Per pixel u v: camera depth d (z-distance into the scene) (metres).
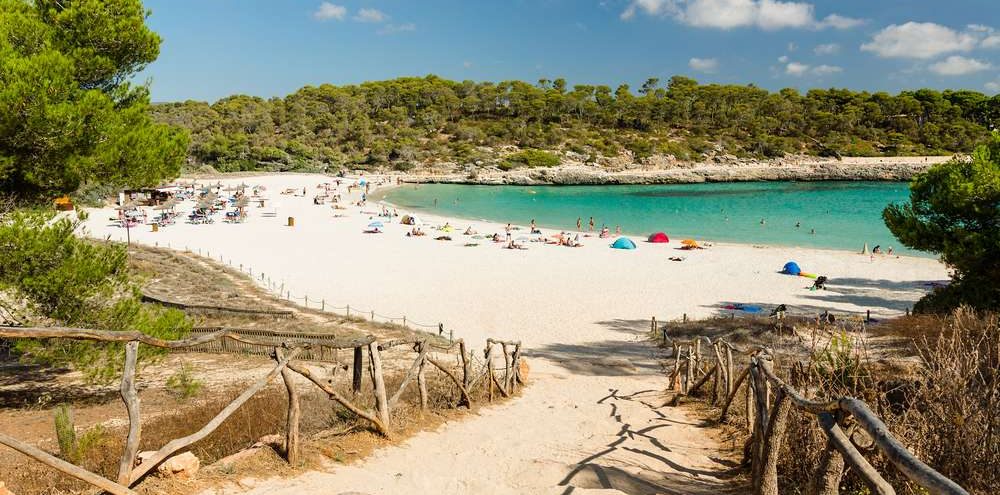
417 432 8.21
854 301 31.33
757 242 52.91
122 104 14.56
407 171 120.31
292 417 5.99
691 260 43.09
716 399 11.35
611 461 7.09
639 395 13.40
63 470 3.86
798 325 20.91
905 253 47.00
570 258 43.69
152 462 4.62
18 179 12.61
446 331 24.75
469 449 7.56
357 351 9.84
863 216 70.31
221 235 51.81
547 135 140.50
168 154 14.03
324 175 113.69
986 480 4.43
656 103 162.25
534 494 5.53
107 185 13.68
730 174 123.88
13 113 11.05
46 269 12.12
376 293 32.06
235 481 5.34
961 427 4.68
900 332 16.36
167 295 27.38
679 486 6.11
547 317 27.28
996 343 6.32
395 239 51.72
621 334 24.30
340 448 6.77
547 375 16.77
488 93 165.00
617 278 36.66
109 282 12.95
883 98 164.12
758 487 5.11
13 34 12.18
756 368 6.05
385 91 167.25
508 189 106.25
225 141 116.94
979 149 22.17
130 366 4.54
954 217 21.78
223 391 13.73
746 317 25.03
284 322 23.19
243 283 33.44
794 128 155.88
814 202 86.31
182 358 17.81
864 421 3.12
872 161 131.00
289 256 43.09
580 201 89.00
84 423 11.40
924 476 2.37
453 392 11.17
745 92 180.75
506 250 46.97
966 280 21.72
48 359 12.16
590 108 159.12
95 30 13.49
